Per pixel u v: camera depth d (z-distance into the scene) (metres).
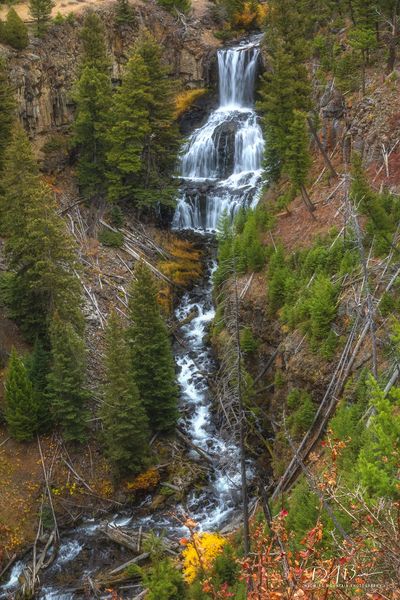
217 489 29.02
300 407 27.42
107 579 25.27
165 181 48.19
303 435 26.66
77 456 30.67
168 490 29.28
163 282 43.06
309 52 42.38
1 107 40.38
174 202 47.09
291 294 32.72
